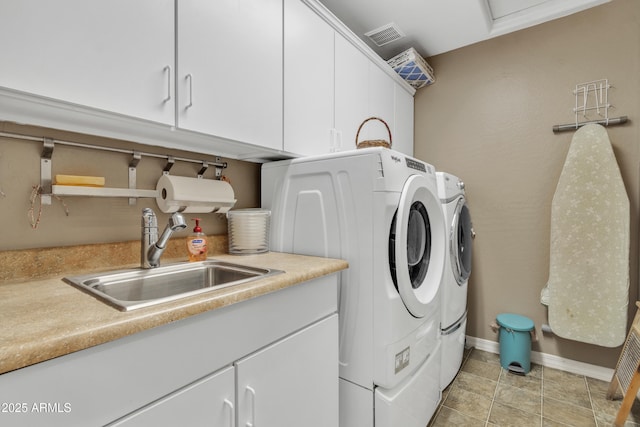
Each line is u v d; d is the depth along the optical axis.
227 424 0.79
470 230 2.26
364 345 1.25
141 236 1.15
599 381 1.98
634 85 1.94
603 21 2.03
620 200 1.89
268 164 1.61
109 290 1.01
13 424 0.49
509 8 2.18
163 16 0.97
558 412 1.66
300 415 1.03
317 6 1.56
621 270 1.88
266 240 1.54
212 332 0.77
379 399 1.22
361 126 1.78
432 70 2.60
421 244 1.57
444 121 2.63
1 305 0.71
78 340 0.54
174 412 0.68
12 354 0.48
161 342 0.67
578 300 1.99
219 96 1.12
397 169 1.29
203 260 1.31
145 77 0.93
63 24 0.77
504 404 1.73
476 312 2.48
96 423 0.57
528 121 2.28
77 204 1.11
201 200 1.30
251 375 0.86
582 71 2.09
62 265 1.05
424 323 1.48
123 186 1.23
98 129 1.05
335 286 1.21
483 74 2.45
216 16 1.11
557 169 2.17
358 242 1.27
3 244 0.96
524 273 2.29
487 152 2.44
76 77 0.80
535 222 2.25
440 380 1.73
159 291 1.14
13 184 0.98
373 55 2.03
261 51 1.28
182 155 1.42
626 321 1.88
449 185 1.89
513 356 2.07
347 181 1.31
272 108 1.34
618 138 1.98
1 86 0.69
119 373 0.61
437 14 2.12
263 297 0.91
